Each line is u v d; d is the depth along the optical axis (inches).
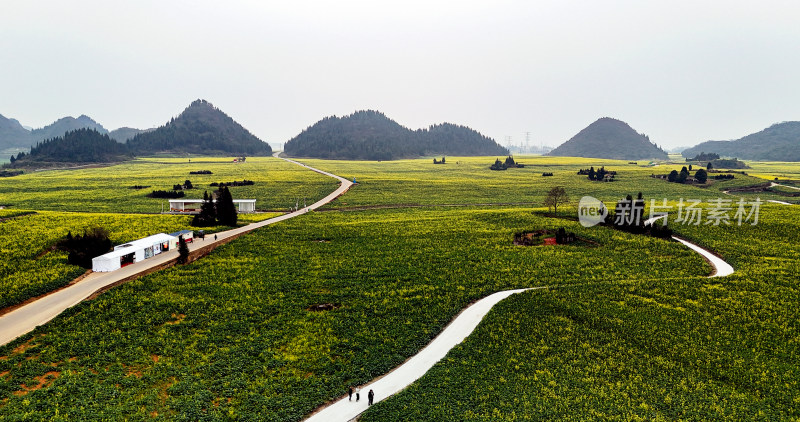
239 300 2075.5
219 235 3238.2
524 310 1975.9
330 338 1743.4
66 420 1232.8
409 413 1300.4
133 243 2630.4
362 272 2495.1
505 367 1558.8
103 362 1531.7
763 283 2241.6
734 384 1472.7
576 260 2721.5
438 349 1691.7
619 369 1545.3
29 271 2247.8
